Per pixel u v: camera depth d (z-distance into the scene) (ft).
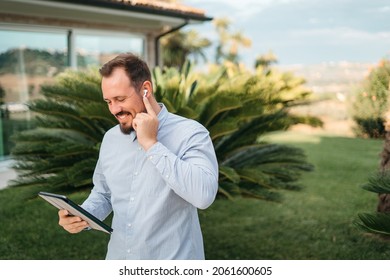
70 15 28.89
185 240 6.37
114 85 6.03
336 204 22.54
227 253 16.63
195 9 34.63
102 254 16.79
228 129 14.17
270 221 20.21
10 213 21.21
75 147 14.26
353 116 41.63
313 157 33.68
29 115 27.96
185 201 6.31
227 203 23.07
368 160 32.48
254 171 14.88
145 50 36.73
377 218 10.84
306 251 16.56
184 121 6.41
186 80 19.34
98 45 32.60
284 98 17.28
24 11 26.12
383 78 39.01
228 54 77.97
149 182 6.23
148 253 6.30
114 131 6.68
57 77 16.20
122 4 26.61
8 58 26.81
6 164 26.89
